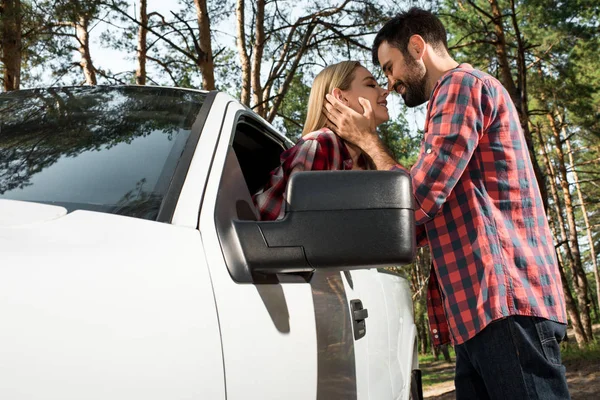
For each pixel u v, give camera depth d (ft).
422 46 6.91
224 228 4.26
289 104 58.18
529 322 5.73
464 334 5.92
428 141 6.00
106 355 2.86
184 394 3.20
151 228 3.76
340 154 6.34
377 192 3.99
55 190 4.36
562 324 5.91
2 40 39.34
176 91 6.05
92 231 3.47
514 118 6.28
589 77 71.05
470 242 5.96
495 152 6.10
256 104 49.42
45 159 4.76
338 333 5.78
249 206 4.99
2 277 2.72
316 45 52.80
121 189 4.33
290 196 4.07
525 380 5.67
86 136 5.11
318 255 3.96
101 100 5.85
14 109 5.81
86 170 4.58
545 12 63.82
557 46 66.90
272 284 4.65
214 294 3.76
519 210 6.06
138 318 3.11
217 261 3.98
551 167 100.37
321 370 5.10
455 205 6.09
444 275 6.07
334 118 6.52
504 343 5.73
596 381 35.91
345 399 5.69
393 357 8.93
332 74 6.81
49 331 2.70
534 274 5.86
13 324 2.60
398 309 10.07
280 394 4.21
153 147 4.82
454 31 60.44
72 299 2.88
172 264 3.58
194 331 3.43
